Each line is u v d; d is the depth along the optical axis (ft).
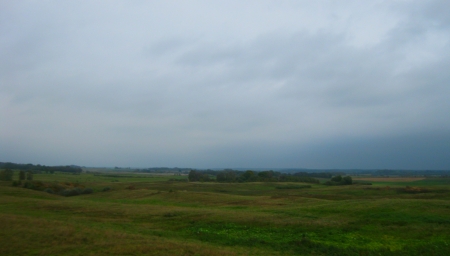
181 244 64.18
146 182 368.48
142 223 94.68
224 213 105.81
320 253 64.69
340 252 64.90
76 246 59.31
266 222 91.20
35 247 58.13
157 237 72.59
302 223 88.74
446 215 92.17
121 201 176.14
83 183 311.88
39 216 97.14
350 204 115.75
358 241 73.00
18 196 160.45
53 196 178.50
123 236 69.26
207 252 58.44
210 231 83.76
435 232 77.20
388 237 75.66
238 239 74.54
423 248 66.08
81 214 106.01
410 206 103.50
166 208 122.21
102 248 58.54
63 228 72.64
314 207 116.67
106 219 98.48
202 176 440.04
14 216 85.81
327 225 86.02
